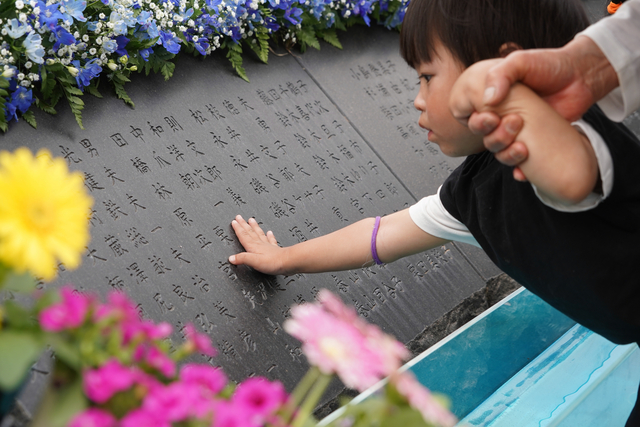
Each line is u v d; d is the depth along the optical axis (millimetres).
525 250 1097
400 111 2316
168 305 1387
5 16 1358
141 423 579
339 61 2309
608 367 1753
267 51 2035
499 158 808
